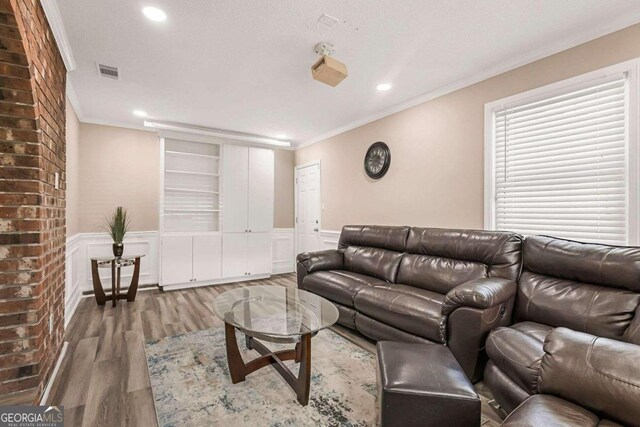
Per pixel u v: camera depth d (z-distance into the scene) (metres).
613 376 0.98
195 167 4.91
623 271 1.68
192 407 1.71
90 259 3.92
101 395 1.80
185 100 3.47
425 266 2.81
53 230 2.01
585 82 2.17
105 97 3.37
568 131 2.28
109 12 1.93
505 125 2.65
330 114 3.97
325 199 4.96
